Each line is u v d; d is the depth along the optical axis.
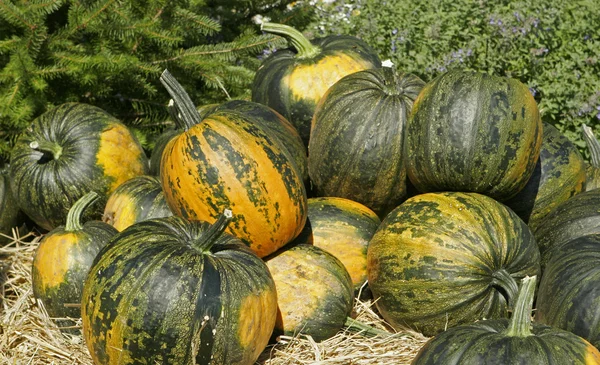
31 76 2.18
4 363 1.73
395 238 1.71
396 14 2.72
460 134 1.73
